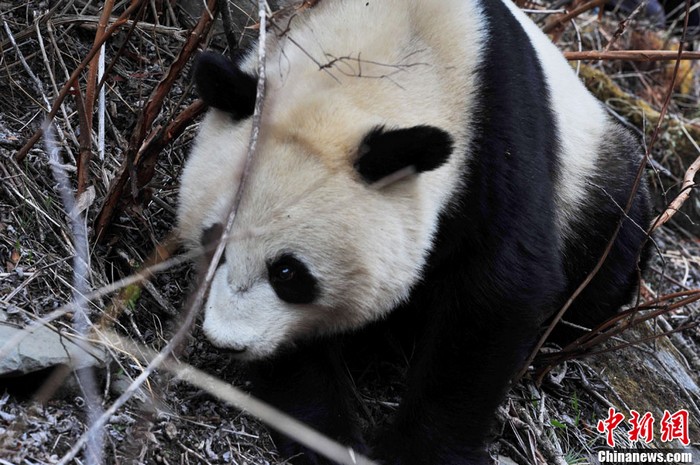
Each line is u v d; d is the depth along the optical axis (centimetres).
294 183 209
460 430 231
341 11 229
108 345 216
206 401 224
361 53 221
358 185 211
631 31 418
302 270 211
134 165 233
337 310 219
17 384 209
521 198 225
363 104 216
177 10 279
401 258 216
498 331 228
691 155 358
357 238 211
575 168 253
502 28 231
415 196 215
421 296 233
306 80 219
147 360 222
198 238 216
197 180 217
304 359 231
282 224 209
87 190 233
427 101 220
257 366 230
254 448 221
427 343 233
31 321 214
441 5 227
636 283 276
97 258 234
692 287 315
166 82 230
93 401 209
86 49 266
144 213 243
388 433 232
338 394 233
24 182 235
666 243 337
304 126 212
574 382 263
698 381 291
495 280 225
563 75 256
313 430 226
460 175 222
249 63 229
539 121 231
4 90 254
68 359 210
